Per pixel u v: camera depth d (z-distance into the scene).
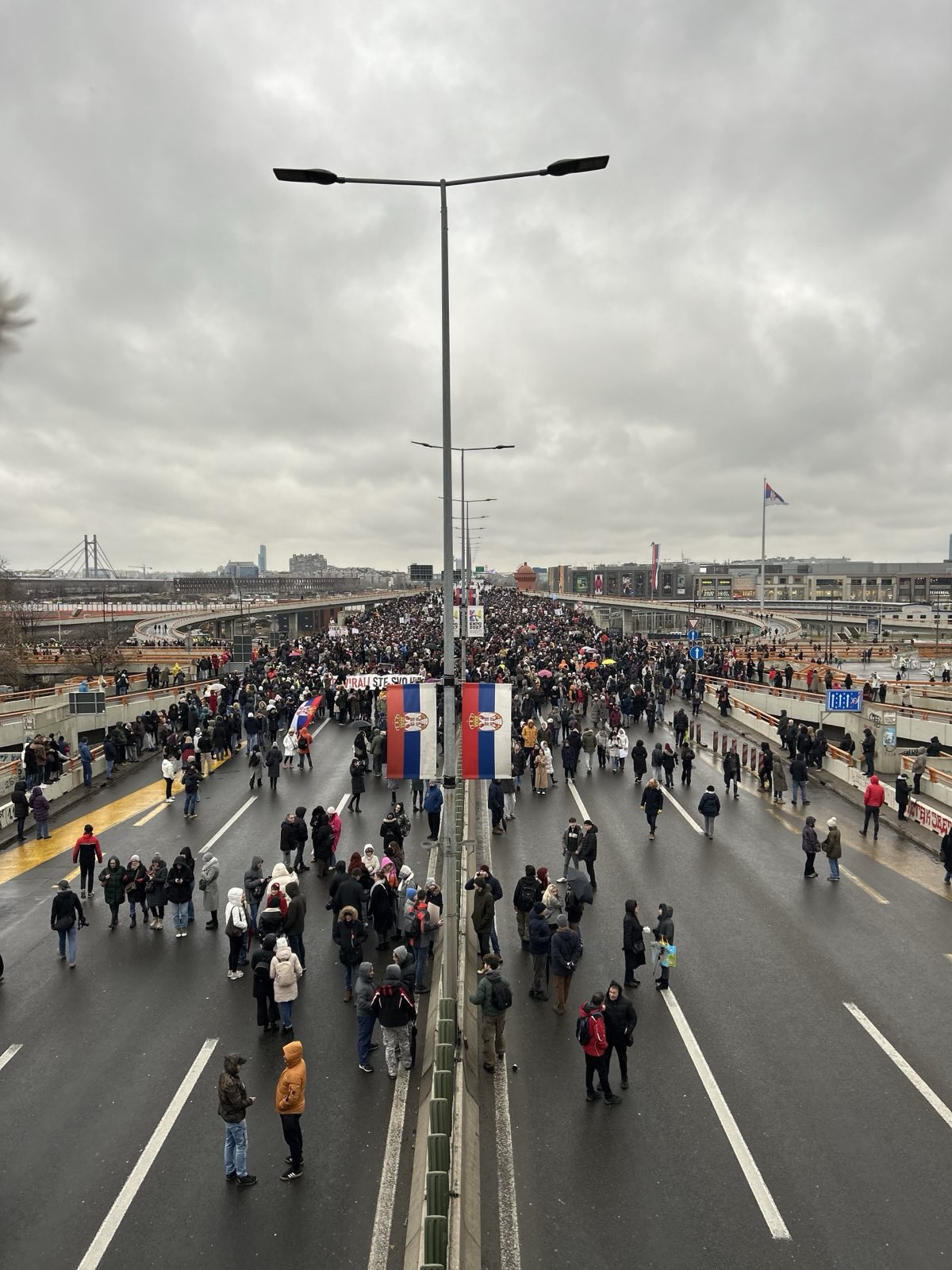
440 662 49.03
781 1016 13.10
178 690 45.69
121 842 22.22
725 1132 10.27
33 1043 12.38
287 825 19.17
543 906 13.70
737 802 26.61
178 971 14.75
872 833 23.25
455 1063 10.69
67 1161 9.80
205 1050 12.15
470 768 15.08
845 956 15.30
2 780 27.39
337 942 14.22
